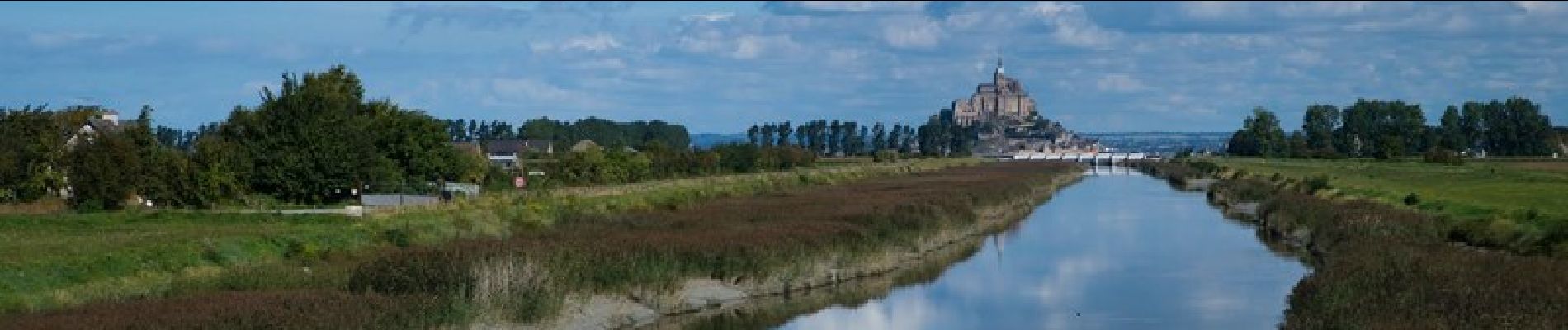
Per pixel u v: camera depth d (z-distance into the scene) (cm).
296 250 5206
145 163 8225
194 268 4684
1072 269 6594
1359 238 6316
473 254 4356
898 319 4978
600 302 4519
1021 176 16262
